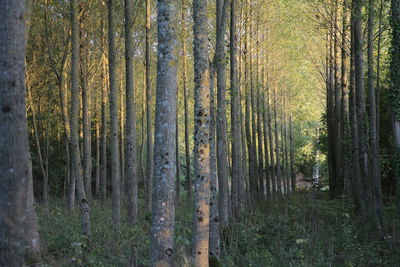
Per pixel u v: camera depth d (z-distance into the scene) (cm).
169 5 563
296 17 1952
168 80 560
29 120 2330
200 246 672
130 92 1370
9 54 287
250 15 1983
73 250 809
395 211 1373
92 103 2528
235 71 1428
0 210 277
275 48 2583
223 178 1064
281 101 3347
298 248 972
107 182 3238
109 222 1244
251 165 2102
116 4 1541
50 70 1783
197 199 680
